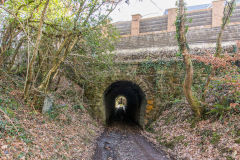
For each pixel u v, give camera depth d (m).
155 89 12.84
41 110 8.02
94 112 13.46
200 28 13.61
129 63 13.37
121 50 14.91
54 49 8.86
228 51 11.77
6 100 6.67
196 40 13.43
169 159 7.06
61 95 10.94
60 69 9.61
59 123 8.16
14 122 5.54
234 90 7.38
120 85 17.56
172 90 12.41
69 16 7.57
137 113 17.28
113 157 7.19
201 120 8.55
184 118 9.91
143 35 15.09
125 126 15.13
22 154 4.40
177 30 8.09
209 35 13.18
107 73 13.10
